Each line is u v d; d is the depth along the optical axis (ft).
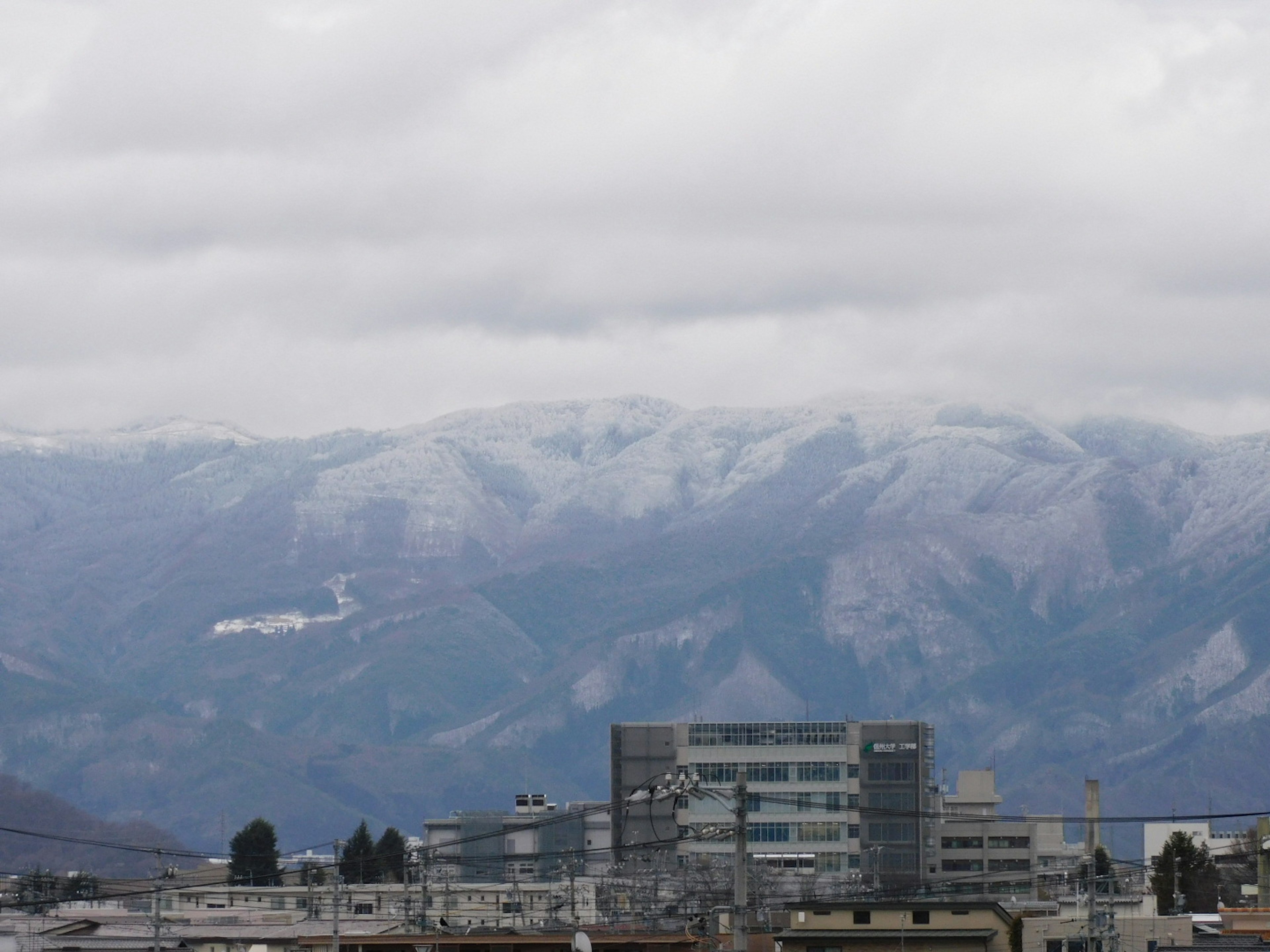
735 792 481.87
